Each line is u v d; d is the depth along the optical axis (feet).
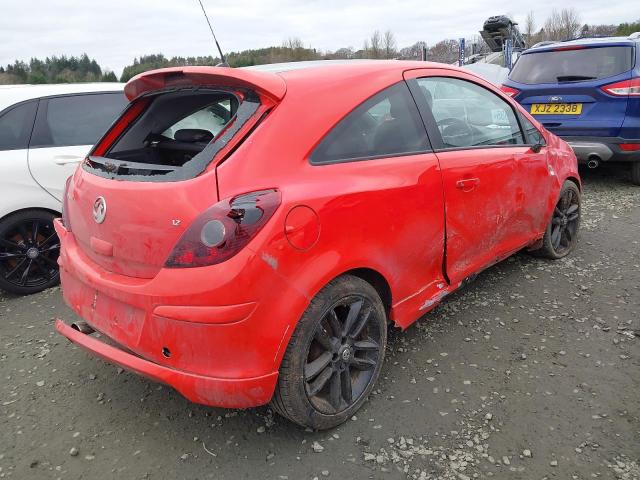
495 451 7.67
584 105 20.59
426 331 11.07
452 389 9.12
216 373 6.89
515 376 9.43
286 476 7.38
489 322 11.35
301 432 8.27
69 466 7.75
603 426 8.07
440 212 9.55
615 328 10.87
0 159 13.60
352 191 7.82
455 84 10.85
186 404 9.11
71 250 8.99
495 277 13.58
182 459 7.80
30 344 11.37
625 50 20.07
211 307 6.67
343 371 8.26
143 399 9.30
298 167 7.43
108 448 8.10
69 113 14.98
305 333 7.38
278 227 6.87
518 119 12.49
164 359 7.09
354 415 8.55
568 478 7.14
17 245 13.88
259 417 8.68
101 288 7.79
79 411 9.02
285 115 7.50
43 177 14.03
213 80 7.95
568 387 9.05
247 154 7.09
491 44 64.95
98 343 7.98
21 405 9.21
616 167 25.79
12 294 14.29
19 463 7.84
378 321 8.63
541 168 12.72
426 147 9.51
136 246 7.32
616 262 14.21
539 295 12.48
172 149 8.97
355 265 7.87
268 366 7.05
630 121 19.75
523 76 22.35
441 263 9.98
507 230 11.84
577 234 15.16
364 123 8.50
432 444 7.87
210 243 6.63
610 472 7.20
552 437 7.89
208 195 6.81
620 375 9.31
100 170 8.52
